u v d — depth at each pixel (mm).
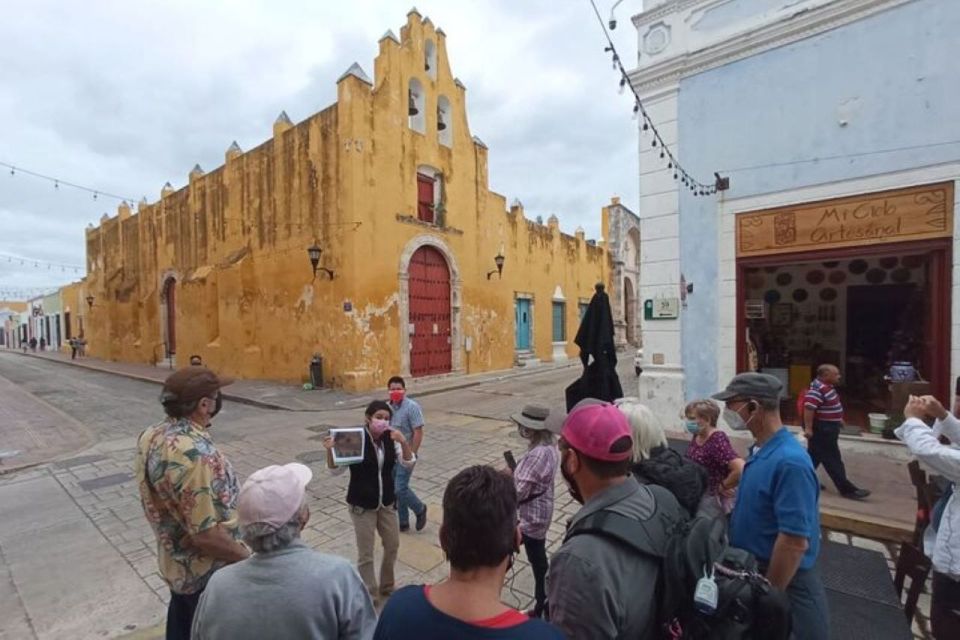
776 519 2068
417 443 4535
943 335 5465
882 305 8219
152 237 22969
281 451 7520
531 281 21391
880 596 3344
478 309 17703
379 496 3318
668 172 7320
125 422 10328
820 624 2088
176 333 19906
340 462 3156
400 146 14469
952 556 2512
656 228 7457
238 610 1492
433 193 16078
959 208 5332
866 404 8023
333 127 13477
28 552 4344
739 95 6719
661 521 1619
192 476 2104
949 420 2766
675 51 7277
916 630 3064
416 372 14953
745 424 2289
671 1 7266
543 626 1194
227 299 16766
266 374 15859
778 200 6457
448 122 16547
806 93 6234
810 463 2057
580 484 1746
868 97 5832
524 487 3150
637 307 32625
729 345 6867
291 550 1620
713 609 1420
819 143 6164
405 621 1203
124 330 25906
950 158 5379
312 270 14219
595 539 1519
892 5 5641
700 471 2244
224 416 10570
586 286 26547
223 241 17984
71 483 6320
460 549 1269
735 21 6793
